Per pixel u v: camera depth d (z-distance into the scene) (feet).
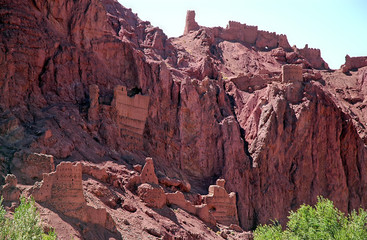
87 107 257.34
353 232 202.18
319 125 327.26
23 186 190.49
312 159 321.73
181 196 242.78
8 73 236.43
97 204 203.31
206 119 305.94
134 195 229.04
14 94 236.63
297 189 313.32
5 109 229.04
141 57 303.89
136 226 208.23
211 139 305.32
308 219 214.07
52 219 179.73
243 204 293.02
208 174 298.56
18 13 251.60
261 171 307.58
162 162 280.10
